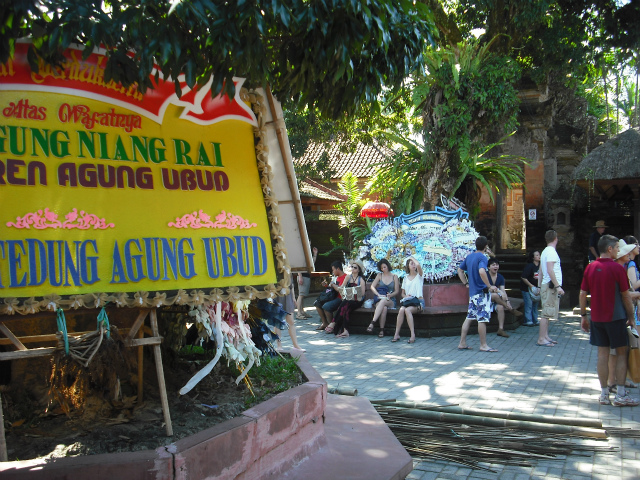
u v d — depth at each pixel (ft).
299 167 65.62
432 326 37.29
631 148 47.93
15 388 12.66
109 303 11.62
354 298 38.01
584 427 17.29
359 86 12.27
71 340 10.69
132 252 11.48
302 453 13.80
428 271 40.65
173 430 11.35
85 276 10.87
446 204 43.68
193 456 9.96
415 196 49.78
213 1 9.31
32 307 10.12
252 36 9.53
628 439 16.71
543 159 63.46
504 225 71.41
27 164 10.71
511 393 22.08
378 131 51.88
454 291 39.99
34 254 10.44
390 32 11.76
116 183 11.64
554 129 63.21
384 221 43.06
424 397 21.59
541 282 33.40
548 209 62.59
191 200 12.57
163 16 9.21
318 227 77.61
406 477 14.32
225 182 13.21
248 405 13.30
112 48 9.62
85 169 11.31
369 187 54.19
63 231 10.84
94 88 11.53
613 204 59.21
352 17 10.35
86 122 11.44
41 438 11.04
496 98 43.27
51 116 11.06
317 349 32.96
